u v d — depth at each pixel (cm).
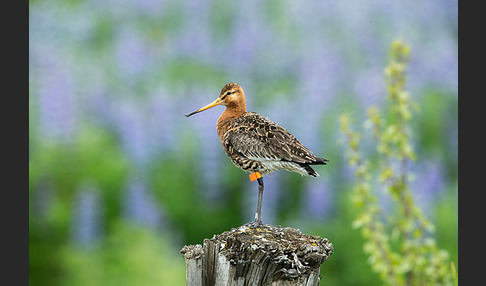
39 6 2222
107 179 1570
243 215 1504
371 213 837
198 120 1686
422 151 1633
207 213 1539
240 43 1980
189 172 1593
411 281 827
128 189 1512
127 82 1898
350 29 2083
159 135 1638
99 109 1761
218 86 1880
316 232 1409
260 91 1877
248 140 1069
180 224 1527
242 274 790
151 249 1380
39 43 2069
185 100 1736
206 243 820
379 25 2114
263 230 837
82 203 1437
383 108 1630
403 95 826
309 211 1458
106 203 1519
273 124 1080
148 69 1938
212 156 1597
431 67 1839
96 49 2100
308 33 2092
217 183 1572
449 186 1538
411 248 824
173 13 2208
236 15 2181
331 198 1473
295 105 1708
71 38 2130
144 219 1450
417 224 830
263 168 1070
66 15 2197
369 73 1831
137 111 1688
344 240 1390
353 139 862
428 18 2122
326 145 1602
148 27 2191
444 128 1697
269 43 2027
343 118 867
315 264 792
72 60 1969
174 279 1341
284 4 2169
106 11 2242
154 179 1584
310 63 1884
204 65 1972
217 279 805
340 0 2153
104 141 1655
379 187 1309
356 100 1708
